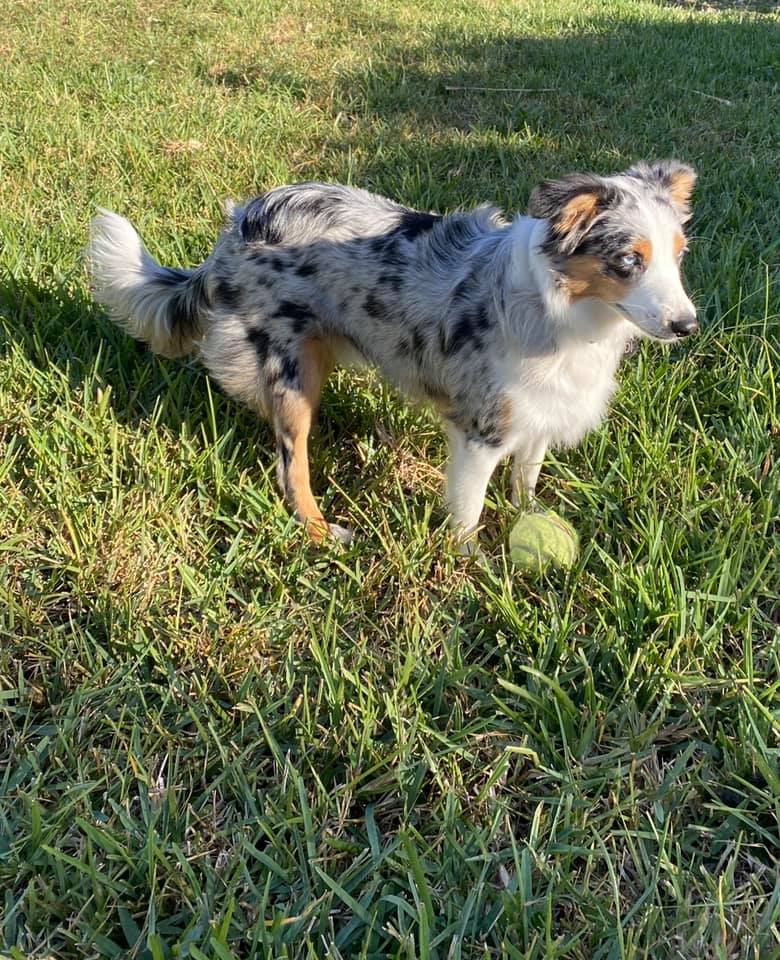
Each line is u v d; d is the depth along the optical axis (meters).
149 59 1.98
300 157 1.56
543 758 0.64
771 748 0.64
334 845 0.58
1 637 0.73
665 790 0.61
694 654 0.71
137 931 0.54
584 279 0.72
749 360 1.02
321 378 0.90
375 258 0.83
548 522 0.80
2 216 1.29
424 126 1.69
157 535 0.83
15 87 1.78
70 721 0.65
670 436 0.95
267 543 0.84
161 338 0.97
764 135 1.62
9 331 1.04
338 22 2.33
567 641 0.73
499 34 2.24
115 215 0.96
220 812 0.62
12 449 0.90
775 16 2.65
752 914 0.54
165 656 0.72
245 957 0.53
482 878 0.54
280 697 0.69
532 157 1.54
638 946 0.53
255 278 0.87
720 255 1.19
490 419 0.80
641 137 1.62
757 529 0.82
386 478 0.92
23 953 0.52
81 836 0.59
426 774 0.64
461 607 0.78
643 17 2.46
